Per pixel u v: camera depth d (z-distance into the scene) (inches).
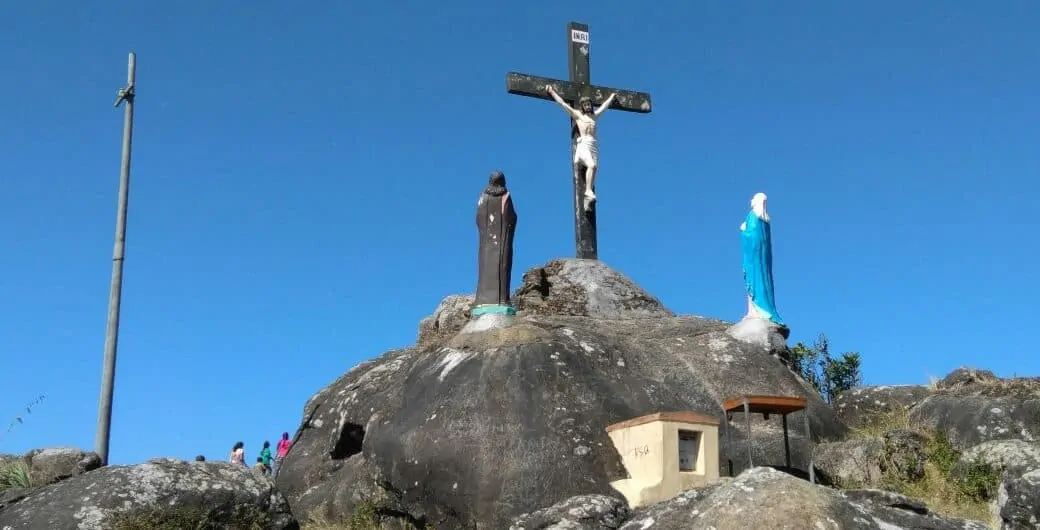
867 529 421.1
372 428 709.9
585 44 989.2
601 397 671.1
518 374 674.2
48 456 589.6
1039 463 547.8
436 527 630.5
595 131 973.2
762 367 770.8
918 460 677.9
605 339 751.7
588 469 617.6
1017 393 756.0
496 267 754.8
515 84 948.0
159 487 525.0
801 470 689.0
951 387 819.4
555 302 906.1
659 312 918.4
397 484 654.5
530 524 526.3
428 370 717.9
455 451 634.8
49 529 494.3
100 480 525.7
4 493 541.6
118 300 666.8
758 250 867.4
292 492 799.7
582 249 957.8
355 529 668.1
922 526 444.8
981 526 455.8
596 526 519.2
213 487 537.3
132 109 700.0
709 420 609.6
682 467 596.4
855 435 764.6
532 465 618.5
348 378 922.1
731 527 421.4
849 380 1091.9
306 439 859.4
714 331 830.5
